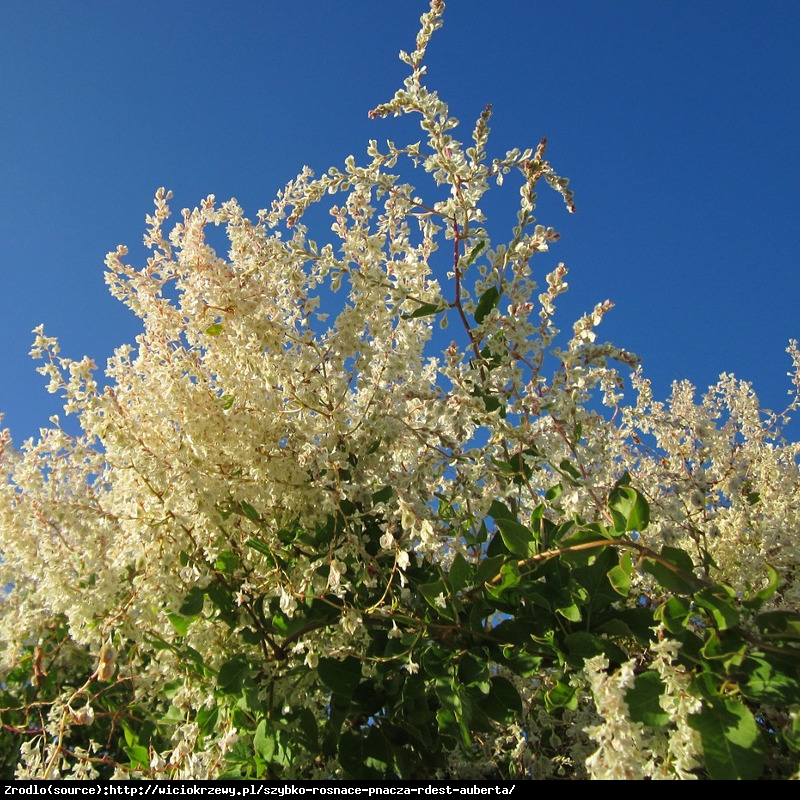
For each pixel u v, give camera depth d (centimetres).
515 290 302
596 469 296
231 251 321
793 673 221
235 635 302
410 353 322
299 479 306
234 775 271
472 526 315
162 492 292
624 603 284
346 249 312
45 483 289
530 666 257
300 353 307
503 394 294
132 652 310
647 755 215
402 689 268
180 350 324
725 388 450
